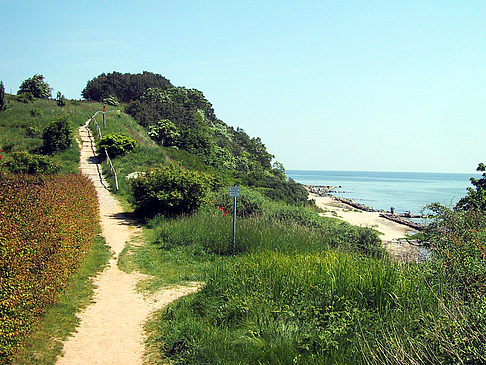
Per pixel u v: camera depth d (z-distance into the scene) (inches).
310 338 215.5
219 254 458.9
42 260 252.2
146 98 2647.6
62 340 236.2
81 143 1347.2
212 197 729.0
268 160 2920.8
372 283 259.4
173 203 617.6
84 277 356.2
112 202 775.7
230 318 260.7
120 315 284.4
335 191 3722.9
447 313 199.0
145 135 1739.7
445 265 256.4
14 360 202.1
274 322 238.2
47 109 1743.4
